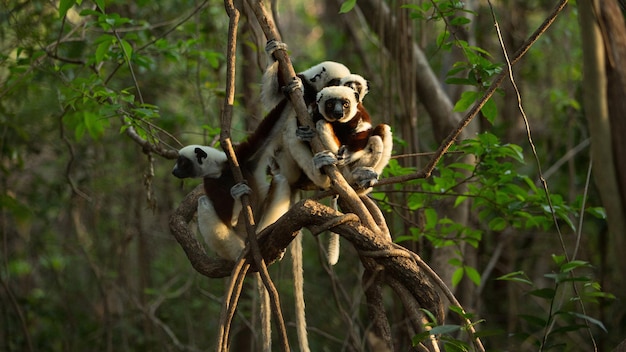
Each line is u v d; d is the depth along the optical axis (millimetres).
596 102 4691
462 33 12695
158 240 19891
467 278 13859
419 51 13023
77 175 17750
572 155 14609
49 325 17750
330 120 7477
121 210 18734
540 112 19562
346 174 7512
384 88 11703
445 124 12594
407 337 11672
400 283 6398
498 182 9695
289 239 6367
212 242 7945
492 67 8570
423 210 10773
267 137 7918
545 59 18438
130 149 17797
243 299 15062
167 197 18484
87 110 10734
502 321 16750
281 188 7906
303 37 26625
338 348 15867
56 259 18766
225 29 14266
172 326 17484
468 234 10633
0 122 12492
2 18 12359
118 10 14586
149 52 11297
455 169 11539
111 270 18938
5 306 16656
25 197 17031
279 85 7977
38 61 10773
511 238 16672
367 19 13023
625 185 4586
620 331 14609
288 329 16297
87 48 12766
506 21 17031
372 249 6227
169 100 16875
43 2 12055
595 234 16203
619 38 4695
